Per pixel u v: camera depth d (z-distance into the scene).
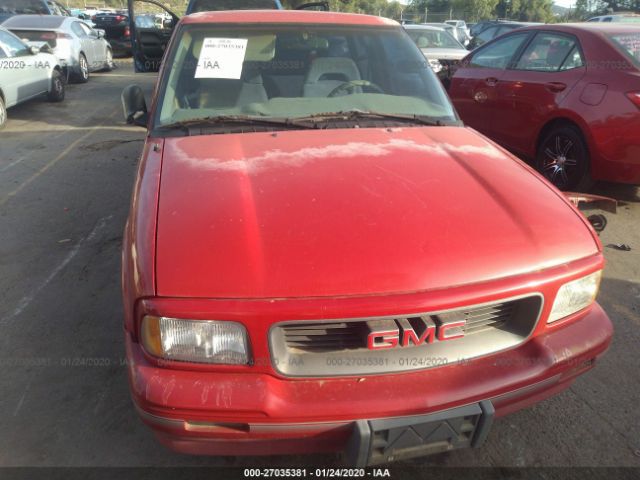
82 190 5.46
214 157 2.35
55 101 9.98
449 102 3.18
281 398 1.68
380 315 1.67
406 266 1.74
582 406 2.61
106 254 4.11
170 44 3.16
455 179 2.21
